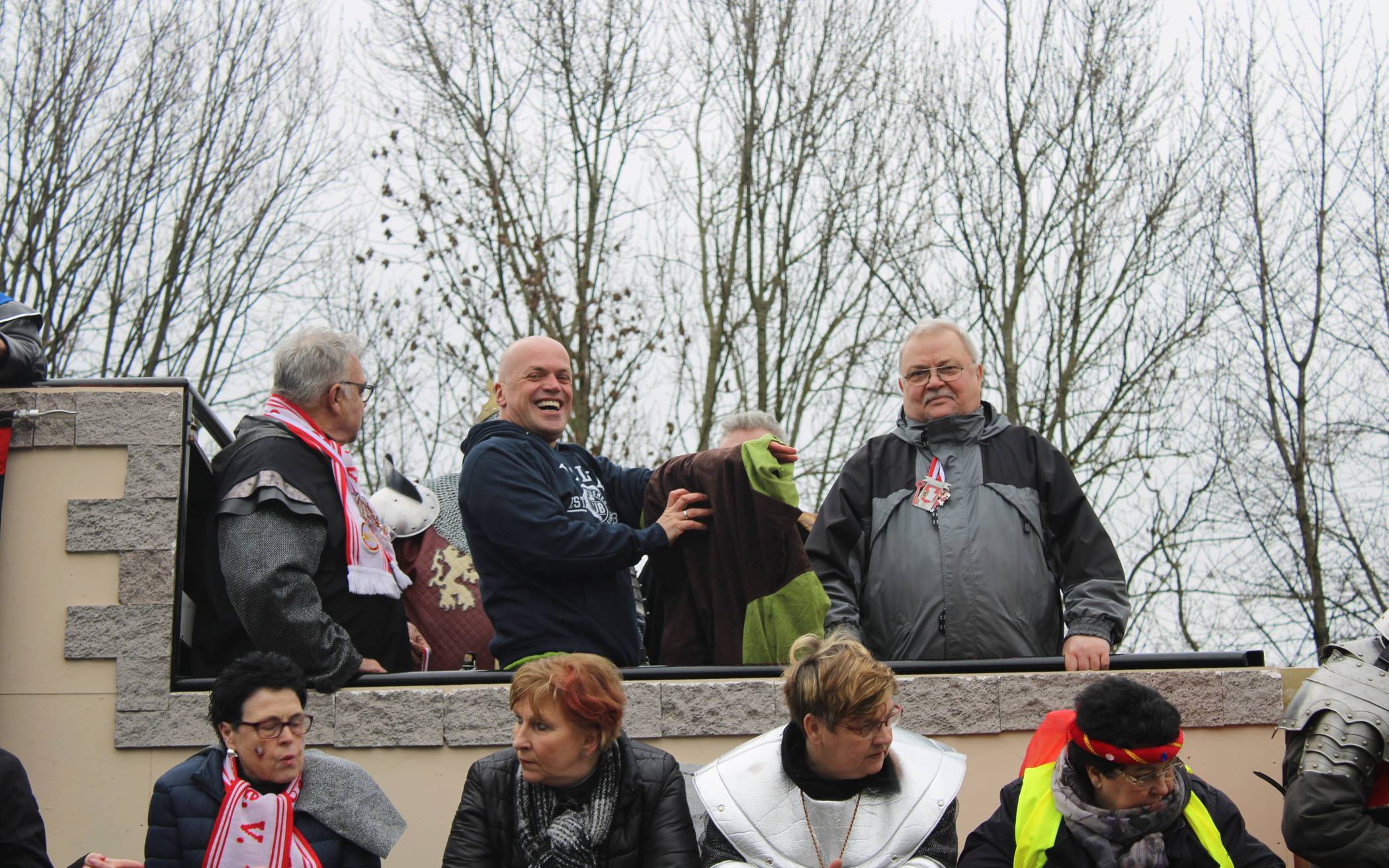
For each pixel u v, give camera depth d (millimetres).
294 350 5469
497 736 5031
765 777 3992
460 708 5051
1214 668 5305
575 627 5113
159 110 13969
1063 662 5188
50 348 13203
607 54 16141
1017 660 5191
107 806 5059
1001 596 5270
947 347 5555
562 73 16094
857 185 15820
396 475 6246
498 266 15672
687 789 4973
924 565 5324
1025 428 5543
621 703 3945
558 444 5691
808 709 3816
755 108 16141
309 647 4996
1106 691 3863
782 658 5152
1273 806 5176
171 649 5184
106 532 5262
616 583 5305
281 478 5125
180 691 5168
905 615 5336
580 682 3893
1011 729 5121
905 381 5617
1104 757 3812
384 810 4305
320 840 4164
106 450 5336
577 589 5164
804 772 3949
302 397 5422
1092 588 5273
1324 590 13609
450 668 5934
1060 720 4188
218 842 4035
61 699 5137
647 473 5801
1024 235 15250
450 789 5016
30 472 5301
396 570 5594
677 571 5367
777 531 5199
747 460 5273
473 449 5320
